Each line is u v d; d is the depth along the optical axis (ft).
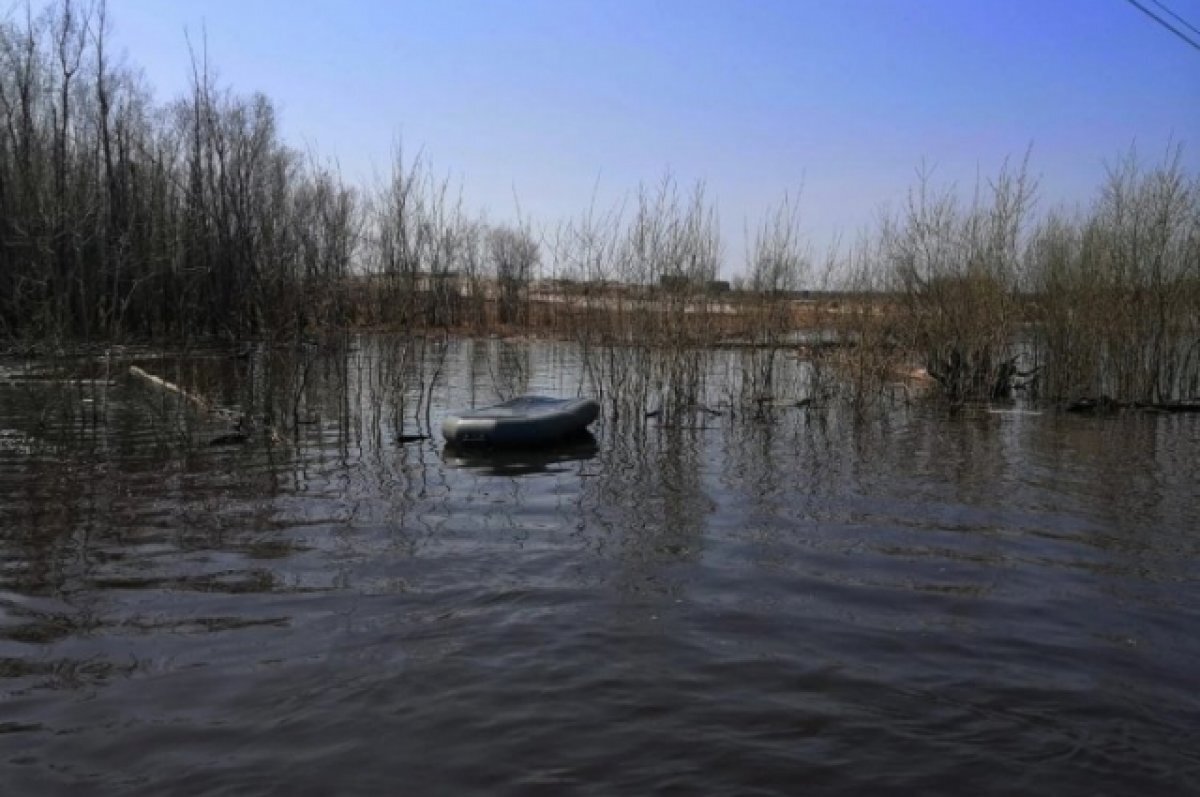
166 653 17.02
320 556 23.41
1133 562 23.48
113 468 34.63
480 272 115.65
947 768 12.89
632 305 48.55
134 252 75.51
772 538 25.55
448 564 22.77
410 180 51.11
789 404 56.03
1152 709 14.90
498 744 13.48
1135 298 57.11
